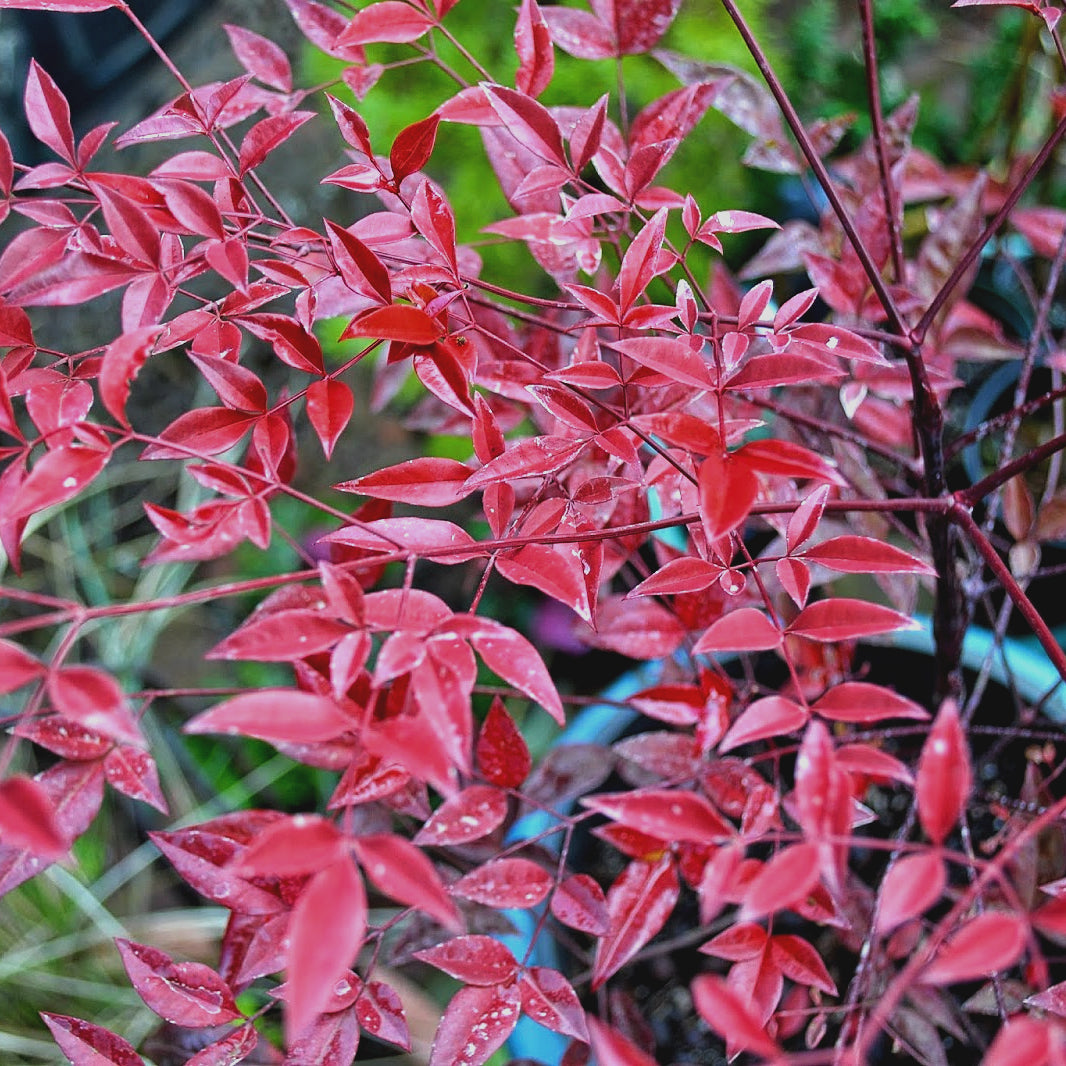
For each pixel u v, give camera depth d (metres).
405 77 1.40
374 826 0.88
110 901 1.42
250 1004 1.12
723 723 0.84
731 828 0.69
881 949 0.90
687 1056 0.99
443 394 0.76
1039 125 1.45
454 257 0.77
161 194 0.76
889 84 1.64
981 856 0.97
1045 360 0.92
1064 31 1.04
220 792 1.44
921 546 0.96
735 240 1.44
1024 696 1.03
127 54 1.98
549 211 0.89
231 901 0.78
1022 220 1.03
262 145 0.78
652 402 0.87
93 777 0.79
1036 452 0.78
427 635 0.70
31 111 0.77
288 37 1.95
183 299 1.61
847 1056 0.66
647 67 1.36
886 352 0.94
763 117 0.95
